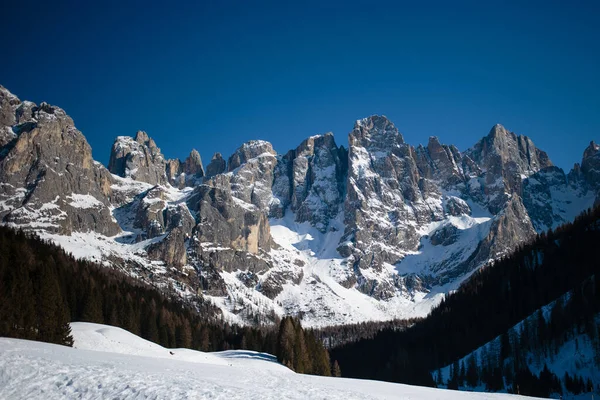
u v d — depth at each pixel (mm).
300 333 149875
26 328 97250
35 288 111188
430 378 185000
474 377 167125
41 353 59156
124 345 111000
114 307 163875
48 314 101812
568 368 144250
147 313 177250
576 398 132000
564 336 156125
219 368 75125
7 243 148500
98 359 61906
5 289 104438
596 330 146625
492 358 173500
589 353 144250
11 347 61375
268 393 49312
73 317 155500
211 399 44344
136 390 45281
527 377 145250
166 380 49375
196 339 189250
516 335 171125
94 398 43812
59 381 47125
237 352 152500
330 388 60438
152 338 167875
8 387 45594
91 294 158125
